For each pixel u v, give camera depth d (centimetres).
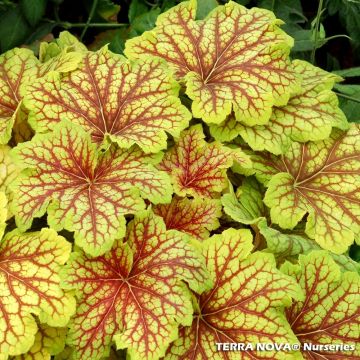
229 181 47
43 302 40
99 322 40
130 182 44
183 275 41
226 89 49
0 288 40
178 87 49
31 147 44
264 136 49
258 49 51
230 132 49
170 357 41
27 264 41
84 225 41
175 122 47
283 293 41
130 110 48
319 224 47
